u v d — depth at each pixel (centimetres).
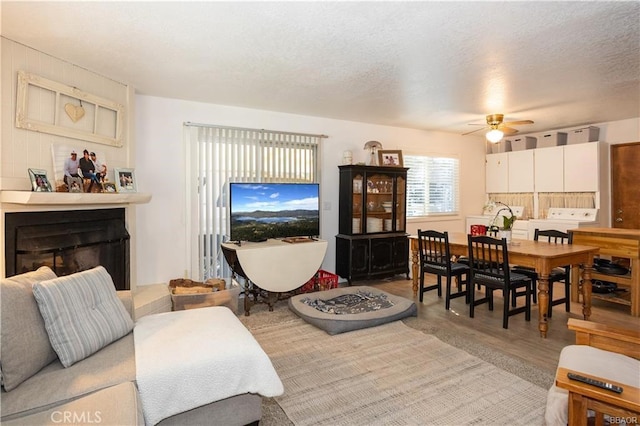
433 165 646
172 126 415
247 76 337
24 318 162
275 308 409
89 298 192
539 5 211
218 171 438
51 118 276
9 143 246
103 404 137
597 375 164
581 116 514
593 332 199
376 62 302
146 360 170
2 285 160
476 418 204
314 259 431
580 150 565
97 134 318
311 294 421
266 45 266
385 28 240
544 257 319
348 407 216
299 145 498
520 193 659
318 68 316
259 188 436
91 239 304
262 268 391
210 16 223
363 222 521
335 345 305
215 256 438
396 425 199
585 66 312
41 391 148
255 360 184
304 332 335
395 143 594
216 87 372
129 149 359
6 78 245
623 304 410
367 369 262
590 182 554
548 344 306
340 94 398
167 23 231
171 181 415
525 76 338
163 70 319
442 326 350
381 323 351
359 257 509
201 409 174
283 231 453
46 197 242
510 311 351
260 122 470
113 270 335
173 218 417
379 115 505
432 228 641
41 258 261
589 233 415
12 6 208
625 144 541
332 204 532
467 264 432
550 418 175
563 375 156
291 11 217
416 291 465
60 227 280
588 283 365
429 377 250
